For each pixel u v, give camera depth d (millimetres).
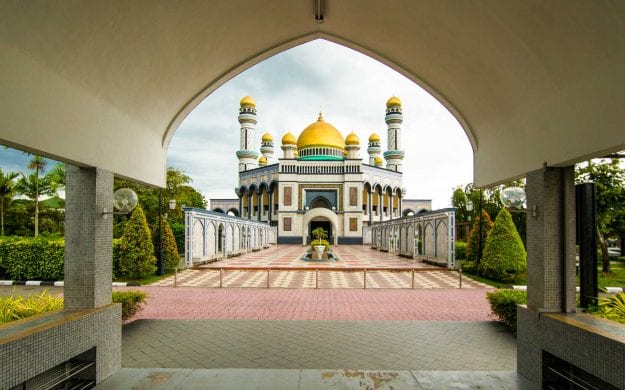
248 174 38531
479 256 12609
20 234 20734
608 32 2420
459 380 3688
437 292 9172
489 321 6168
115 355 3846
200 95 4871
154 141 4656
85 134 3262
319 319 6410
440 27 3732
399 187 39781
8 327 2934
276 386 3553
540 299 3477
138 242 11211
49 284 10703
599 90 2627
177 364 4203
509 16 3068
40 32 2555
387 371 3939
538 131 3451
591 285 3439
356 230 33000
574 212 3420
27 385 2846
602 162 12094
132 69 3605
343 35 4652
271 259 17781
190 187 22766
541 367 3439
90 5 2742
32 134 2625
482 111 4457
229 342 5047
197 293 8914
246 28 4086
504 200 3893
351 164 33469
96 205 3535
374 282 10797
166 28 3475
